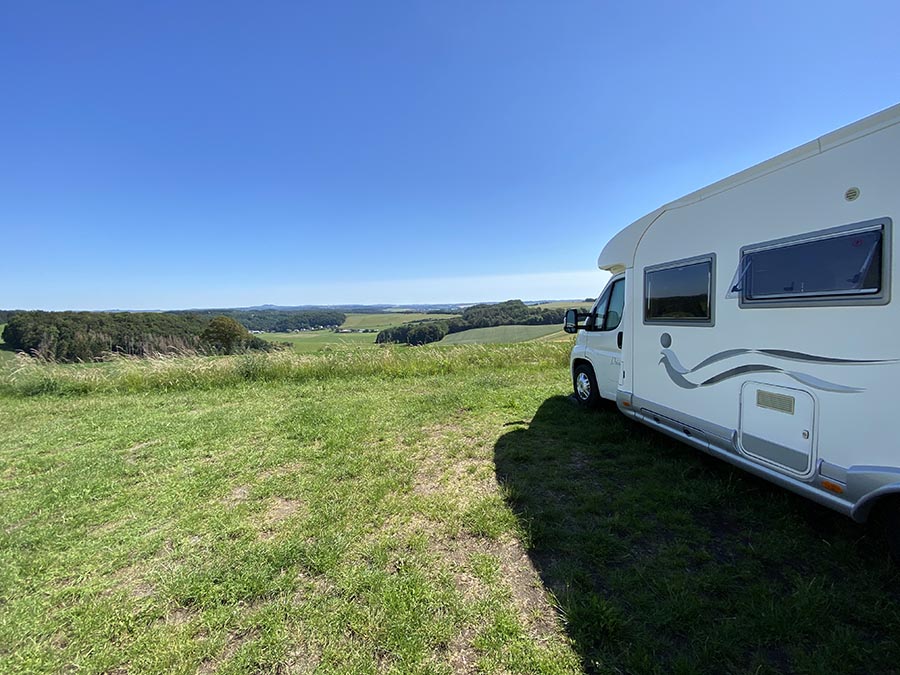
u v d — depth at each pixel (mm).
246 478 4039
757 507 3113
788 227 2652
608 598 2250
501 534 2912
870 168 2180
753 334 2945
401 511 3277
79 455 4820
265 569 2562
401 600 2250
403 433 5254
